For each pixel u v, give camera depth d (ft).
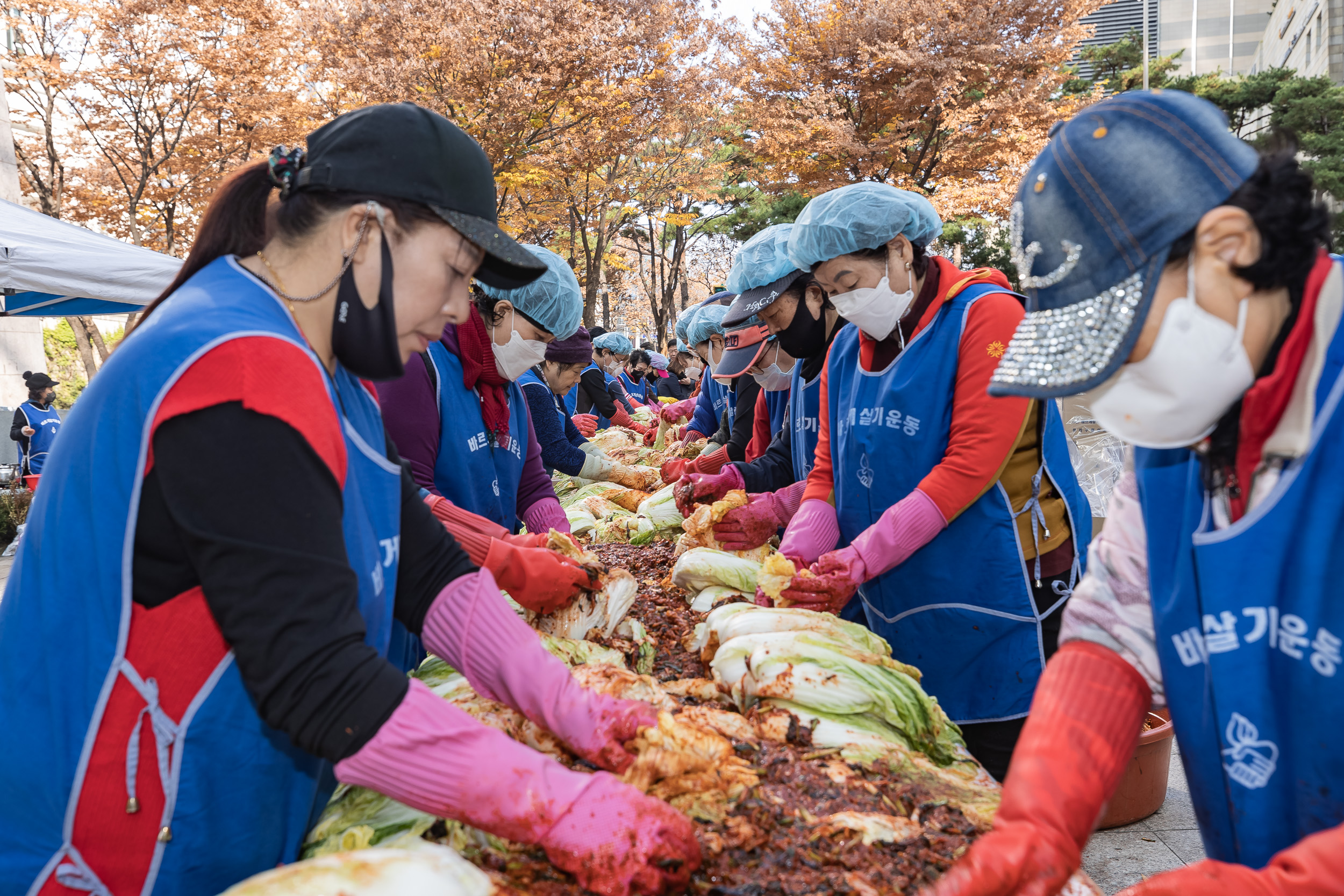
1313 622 3.27
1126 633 4.08
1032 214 3.55
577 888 4.02
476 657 4.90
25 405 39.96
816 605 7.09
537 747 4.97
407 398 7.82
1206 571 3.57
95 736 3.86
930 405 7.66
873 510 8.26
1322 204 3.11
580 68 64.54
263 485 3.58
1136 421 3.63
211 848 4.07
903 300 7.71
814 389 10.23
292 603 3.58
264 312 3.99
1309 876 2.90
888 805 4.73
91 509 3.77
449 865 3.52
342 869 3.36
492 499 9.11
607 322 116.78
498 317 8.72
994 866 3.27
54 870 3.95
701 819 4.49
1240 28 286.05
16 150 71.46
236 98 71.10
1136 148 3.25
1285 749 3.49
